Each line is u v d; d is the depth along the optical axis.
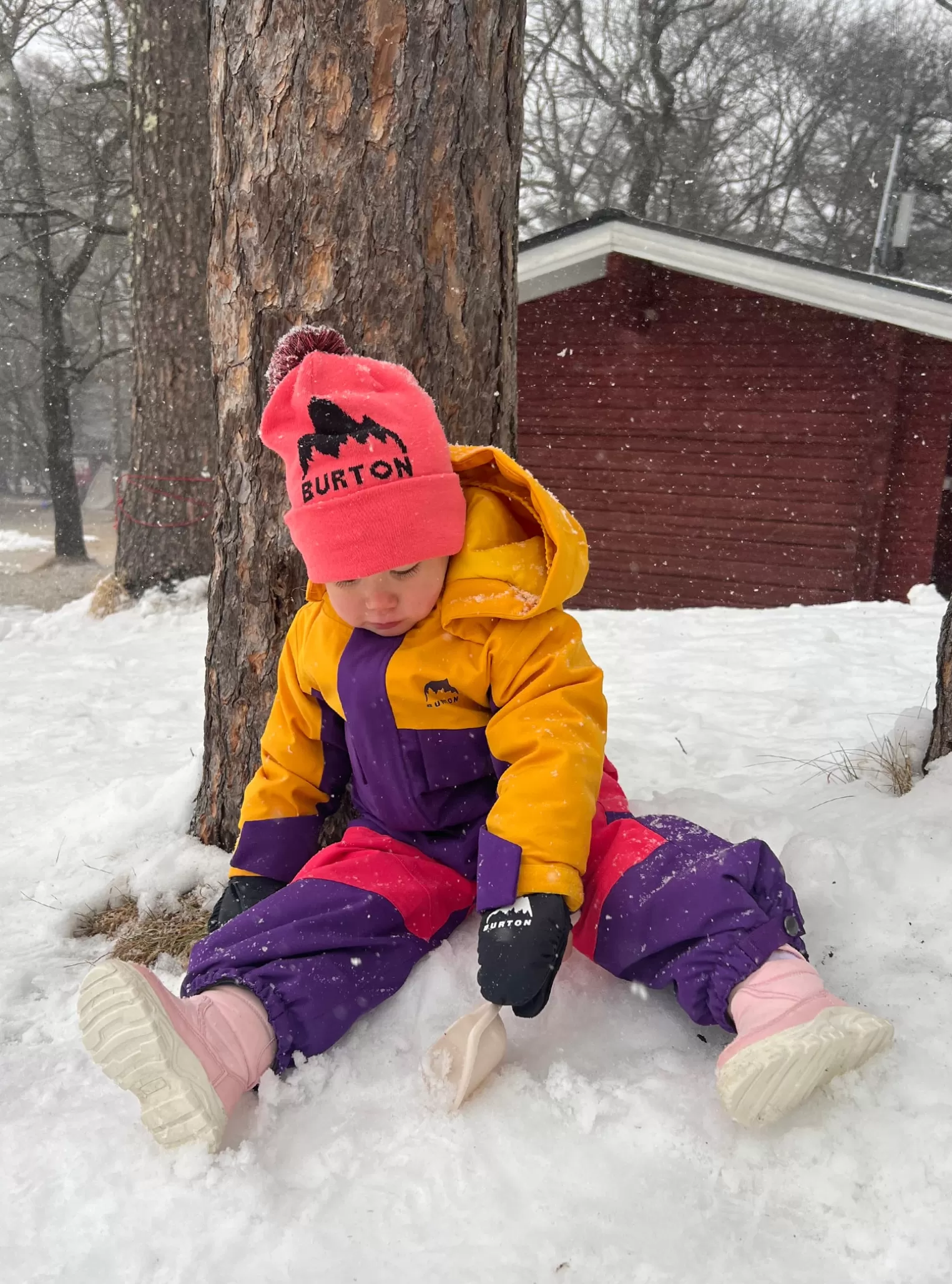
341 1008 1.69
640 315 10.41
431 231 2.24
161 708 4.83
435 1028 1.74
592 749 1.78
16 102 17.45
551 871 1.64
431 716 1.88
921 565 10.02
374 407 1.79
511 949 1.60
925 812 2.25
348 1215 1.36
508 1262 1.27
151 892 2.38
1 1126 1.57
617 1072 1.62
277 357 1.92
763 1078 1.38
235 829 2.53
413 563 1.79
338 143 2.16
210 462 8.47
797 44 22.73
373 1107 1.58
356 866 1.87
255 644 2.43
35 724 4.49
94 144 16.66
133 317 8.55
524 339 10.84
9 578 16.25
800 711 4.01
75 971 2.12
